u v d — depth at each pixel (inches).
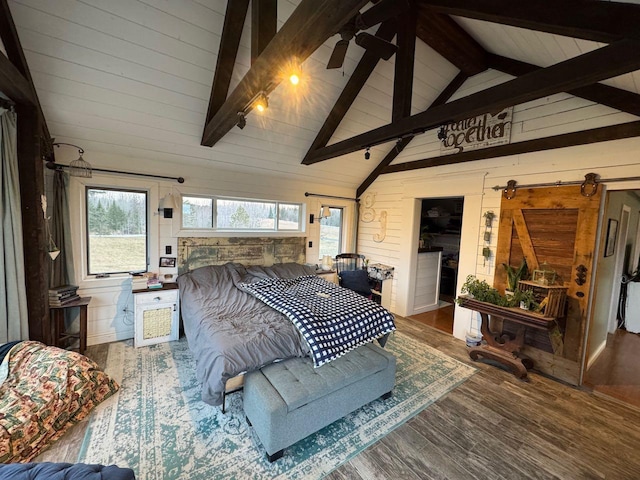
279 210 180.4
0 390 73.4
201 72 102.9
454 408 90.8
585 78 52.2
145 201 135.9
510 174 125.3
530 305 109.0
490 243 132.8
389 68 126.6
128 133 118.0
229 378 77.9
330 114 136.4
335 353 89.0
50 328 105.1
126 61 92.4
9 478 41.4
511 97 63.1
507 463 70.3
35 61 85.9
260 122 131.8
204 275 138.4
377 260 198.1
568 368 107.9
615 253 135.3
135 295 121.3
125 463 66.1
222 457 68.9
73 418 77.5
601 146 100.1
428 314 184.9
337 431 79.4
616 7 41.4
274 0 68.1
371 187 201.0
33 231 93.7
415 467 68.2
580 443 77.4
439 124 80.7
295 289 137.0
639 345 143.4
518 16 52.0
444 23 107.0
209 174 148.9
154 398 89.7
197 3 85.0
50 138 107.2
